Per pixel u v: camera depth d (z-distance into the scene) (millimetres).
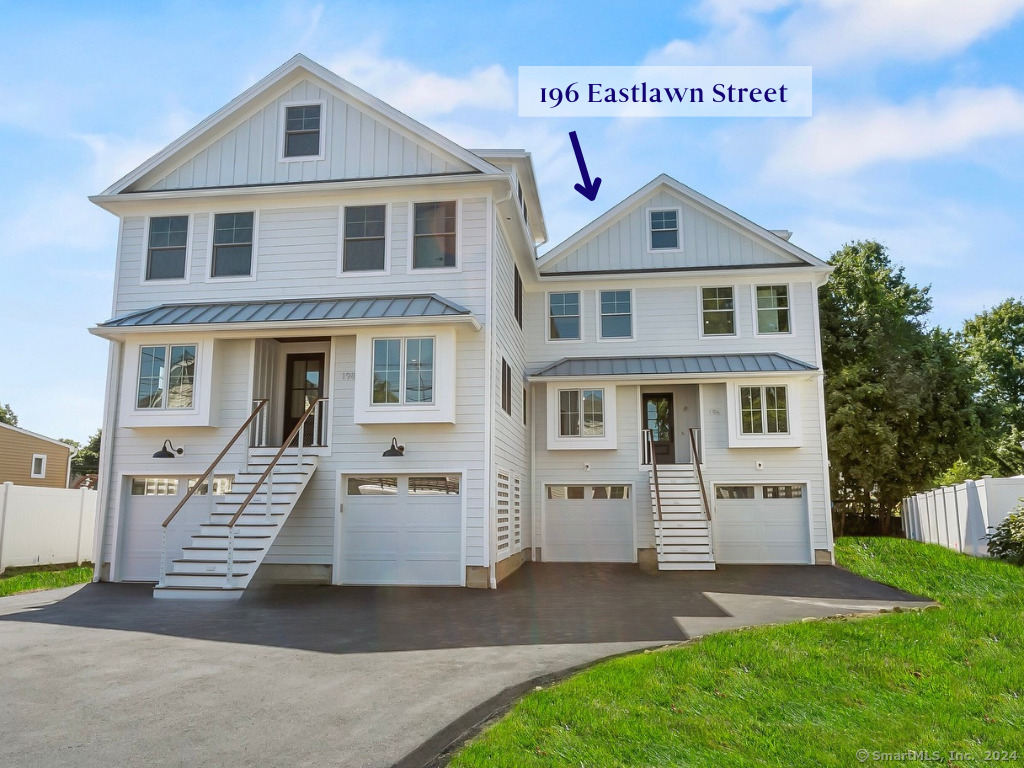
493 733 5555
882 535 31516
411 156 16047
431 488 15039
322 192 15984
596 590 14008
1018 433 41344
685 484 19484
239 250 16328
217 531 13266
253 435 15477
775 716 6090
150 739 5492
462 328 14914
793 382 19750
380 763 5090
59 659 7871
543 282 21438
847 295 31906
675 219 21609
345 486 15219
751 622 10281
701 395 20328
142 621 10273
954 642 8312
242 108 16594
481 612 11266
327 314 14922
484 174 15477
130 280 16469
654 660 7664
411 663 7797
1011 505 17766
